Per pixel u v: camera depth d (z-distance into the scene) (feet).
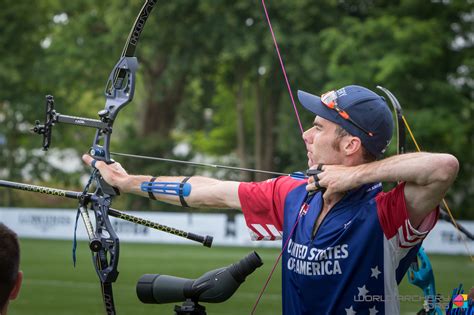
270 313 38.60
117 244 14.17
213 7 112.06
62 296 44.68
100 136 15.43
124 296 44.47
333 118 13.60
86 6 131.23
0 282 10.25
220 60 124.47
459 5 110.93
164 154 135.23
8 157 135.44
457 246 79.05
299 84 113.70
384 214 13.06
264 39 109.70
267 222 14.60
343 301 13.25
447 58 113.70
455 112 107.86
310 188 13.21
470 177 112.78
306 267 13.51
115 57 122.72
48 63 125.80
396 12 114.62
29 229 96.68
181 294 13.25
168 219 90.27
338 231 13.25
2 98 128.26
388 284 13.17
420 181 12.51
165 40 118.93
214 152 152.56
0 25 126.82
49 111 14.89
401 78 105.09
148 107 138.21
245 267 13.10
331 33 104.58
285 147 120.16
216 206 14.99
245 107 144.66
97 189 14.89
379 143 13.56
